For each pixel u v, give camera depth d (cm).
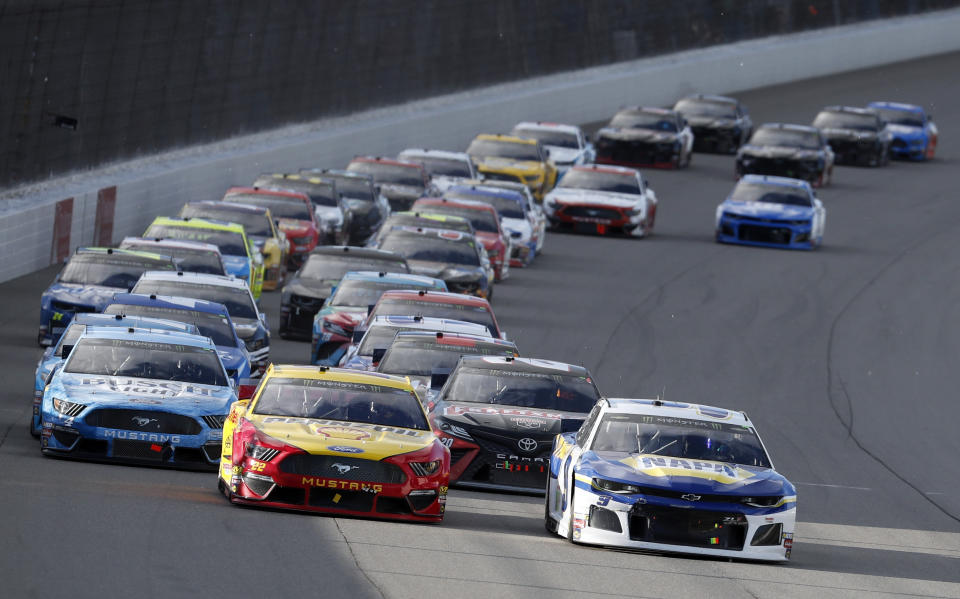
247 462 4919
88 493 4909
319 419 5197
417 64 19575
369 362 7019
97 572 3728
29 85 12062
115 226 12288
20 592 3450
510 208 13188
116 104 13462
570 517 4850
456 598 3781
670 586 4197
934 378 10206
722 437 5097
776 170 18088
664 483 4712
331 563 4097
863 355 10712
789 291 12781
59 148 12556
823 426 8506
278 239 11244
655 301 11969
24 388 7381
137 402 5747
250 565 3975
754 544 4719
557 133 17538
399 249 10588
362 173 14288
